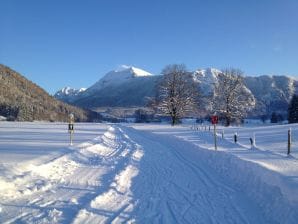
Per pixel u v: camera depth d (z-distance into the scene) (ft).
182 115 222.69
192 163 58.34
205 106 219.82
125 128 212.84
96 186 38.42
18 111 448.65
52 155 61.21
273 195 31.60
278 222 26.76
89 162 57.82
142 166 54.65
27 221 25.84
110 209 29.68
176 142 99.76
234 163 48.88
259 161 49.14
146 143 101.96
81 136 119.24
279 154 59.11
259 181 36.83
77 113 597.93
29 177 40.16
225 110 211.00
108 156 67.56
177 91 222.69
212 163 56.18
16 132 139.44
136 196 34.55
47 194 33.99
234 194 35.40
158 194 35.45
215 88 214.90
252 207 30.81
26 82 610.24
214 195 35.06
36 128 182.09
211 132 135.44
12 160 53.11
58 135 122.62
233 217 27.96
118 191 36.19
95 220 26.68
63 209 29.09
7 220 25.91
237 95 211.61
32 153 63.67
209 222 26.71
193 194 35.50
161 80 225.35
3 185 34.88
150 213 28.84
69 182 40.06
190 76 226.79
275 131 119.55
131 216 27.94
